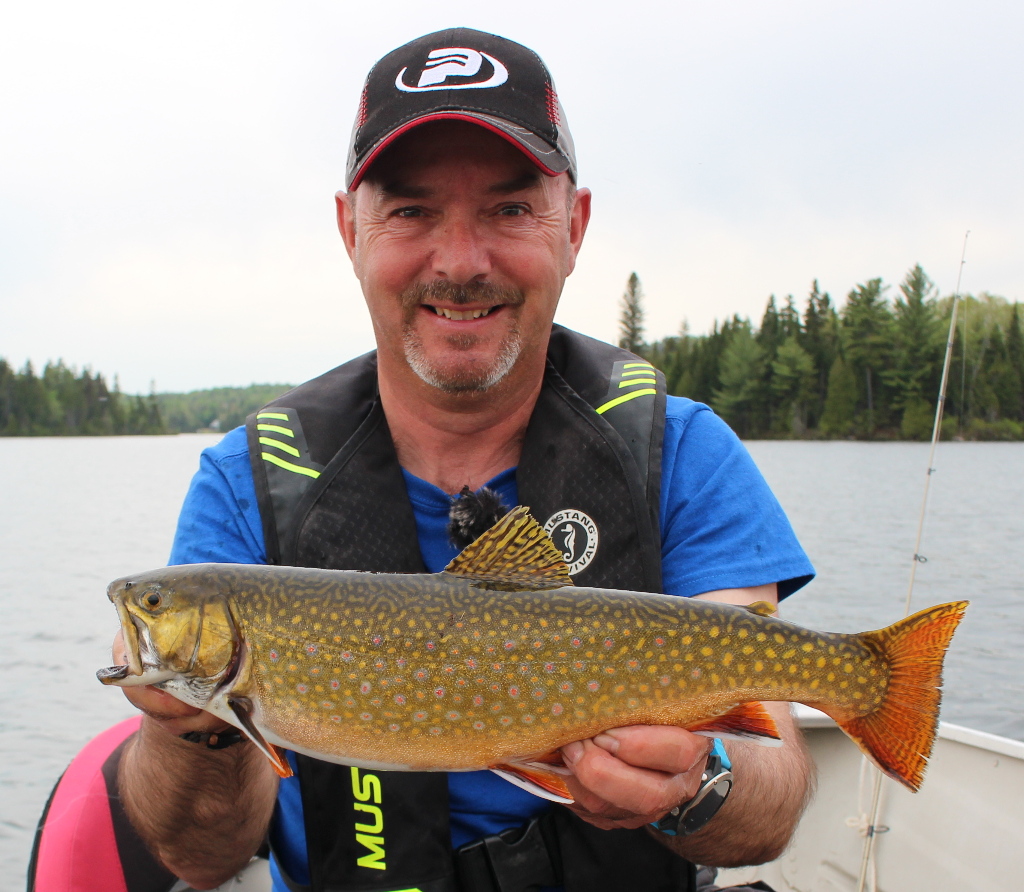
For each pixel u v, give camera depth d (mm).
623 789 503
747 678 536
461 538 659
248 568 568
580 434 682
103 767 799
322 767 624
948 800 867
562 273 685
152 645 543
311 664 545
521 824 638
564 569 560
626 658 532
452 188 631
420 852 618
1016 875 811
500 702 537
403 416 699
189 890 850
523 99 642
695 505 675
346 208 774
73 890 743
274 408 724
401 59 655
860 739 539
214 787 599
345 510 669
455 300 637
